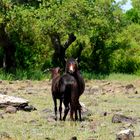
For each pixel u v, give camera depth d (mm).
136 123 38938
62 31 94875
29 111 45344
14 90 67500
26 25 96750
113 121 38969
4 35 93750
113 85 78750
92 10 99062
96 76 96562
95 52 109625
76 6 95625
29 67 104750
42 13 96688
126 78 95812
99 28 101688
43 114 43469
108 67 111312
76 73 36656
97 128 36156
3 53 106125
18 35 100438
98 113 44312
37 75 90875
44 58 105938
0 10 92250
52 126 36750
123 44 112625
